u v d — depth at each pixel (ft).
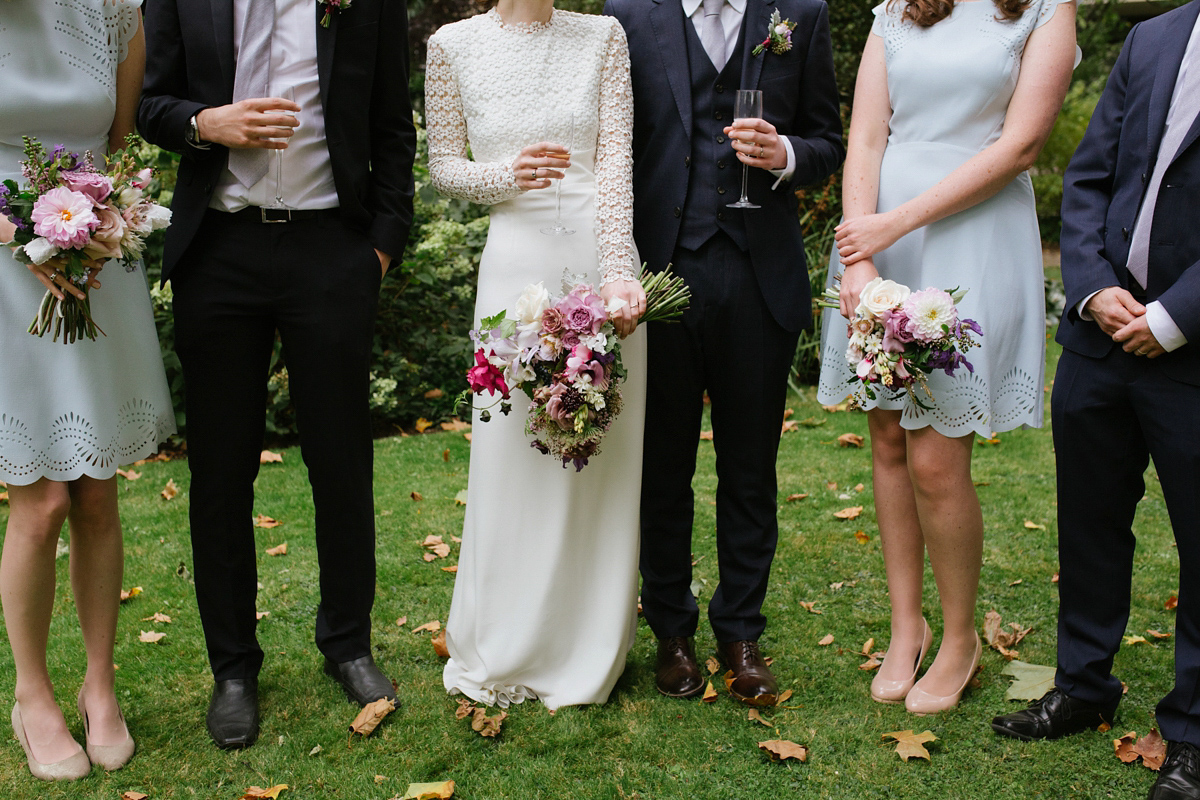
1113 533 7.72
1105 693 7.93
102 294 7.39
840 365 8.94
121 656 9.44
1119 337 6.99
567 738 7.92
